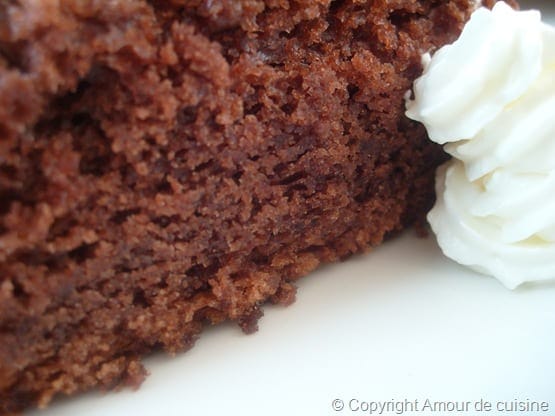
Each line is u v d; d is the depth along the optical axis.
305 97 0.07
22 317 0.06
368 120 0.07
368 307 0.07
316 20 0.07
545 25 0.07
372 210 0.08
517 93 0.07
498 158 0.07
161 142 0.06
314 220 0.07
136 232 0.06
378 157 0.08
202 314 0.07
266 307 0.07
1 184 0.05
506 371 0.06
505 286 0.07
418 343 0.07
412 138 0.08
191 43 0.06
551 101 0.07
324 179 0.07
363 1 0.07
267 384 0.06
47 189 0.06
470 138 0.07
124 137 0.06
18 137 0.05
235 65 0.06
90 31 0.05
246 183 0.07
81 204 0.06
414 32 0.08
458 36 0.08
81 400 0.06
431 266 0.08
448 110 0.07
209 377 0.06
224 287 0.07
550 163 0.07
